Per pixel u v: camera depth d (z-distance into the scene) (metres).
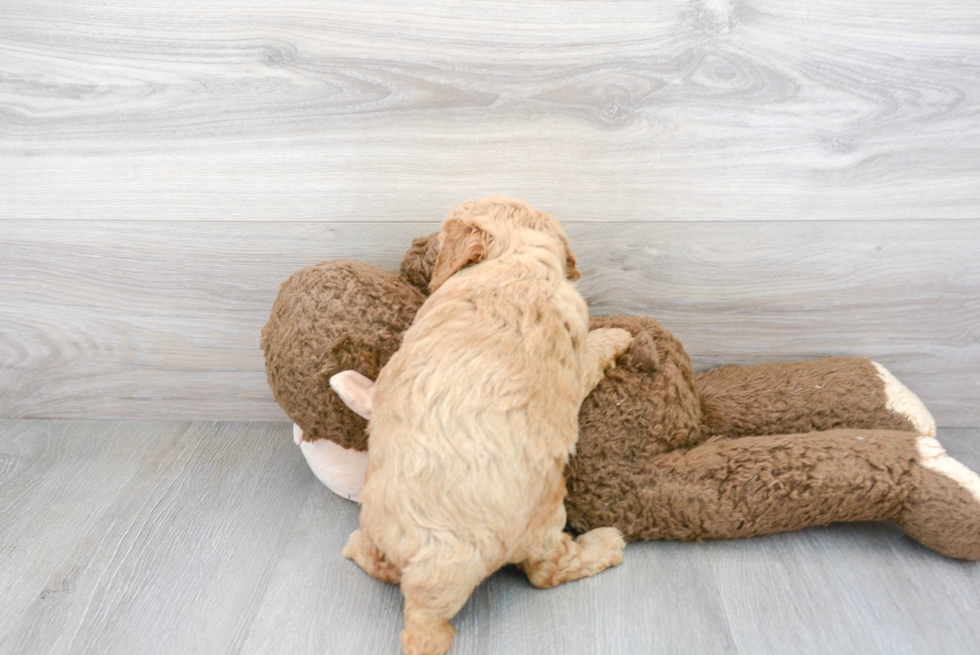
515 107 1.48
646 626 1.18
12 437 1.77
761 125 1.47
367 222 1.60
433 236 1.51
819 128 1.47
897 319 1.64
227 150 1.54
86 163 1.56
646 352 1.40
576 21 1.40
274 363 1.41
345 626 1.21
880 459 1.29
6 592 1.28
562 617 1.21
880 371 1.57
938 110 1.45
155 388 1.80
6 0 1.43
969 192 1.51
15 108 1.52
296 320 1.38
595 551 1.31
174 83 1.49
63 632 1.20
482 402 1.11
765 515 1.31
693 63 1.43
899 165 1.50
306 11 1.42
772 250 1.58
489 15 1.40
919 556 1.33
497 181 1.54
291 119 1.51
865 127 1.47
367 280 1.42
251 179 1.56
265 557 1.37
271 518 1.48
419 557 1.09
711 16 1.39
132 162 1.56
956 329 1.64
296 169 1.55
